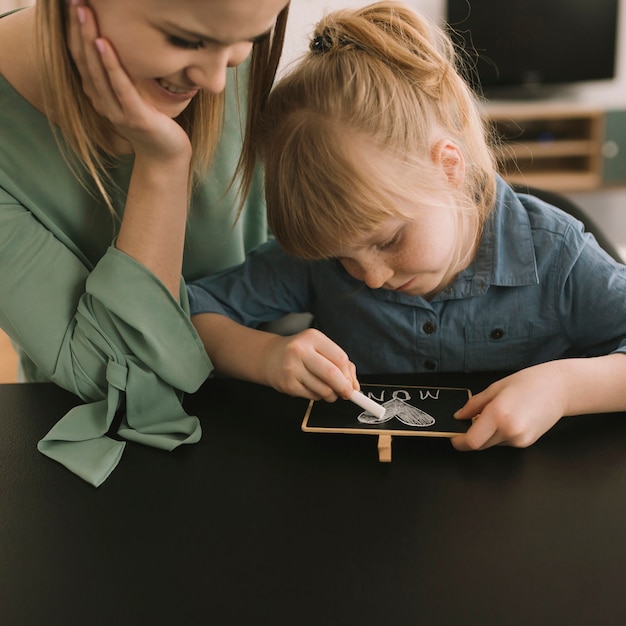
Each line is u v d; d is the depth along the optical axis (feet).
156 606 1.49
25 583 1.58
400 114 2.39
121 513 1.82
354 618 1.43
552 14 11.85
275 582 1.54
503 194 2.87
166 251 2.36
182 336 2.35
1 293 2.37
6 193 2.40
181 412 2.31
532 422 2.02
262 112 2.62
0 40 2.44
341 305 3.10
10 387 2.54
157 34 1.80
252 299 3.07
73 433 2.17
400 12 2.65
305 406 2.34
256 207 3.46
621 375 2.22
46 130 2.51
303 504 1.82
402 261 2.40
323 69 2.48
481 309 2.88
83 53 2.01
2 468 2.04
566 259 2.75
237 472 1.98
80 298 2.40
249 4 1.69
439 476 1.91
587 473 1.90
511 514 1.74
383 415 2.17
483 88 12.41
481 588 1.50
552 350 2.90
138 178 2.33
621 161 11.95
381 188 2.28
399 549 1.63
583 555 1.59
